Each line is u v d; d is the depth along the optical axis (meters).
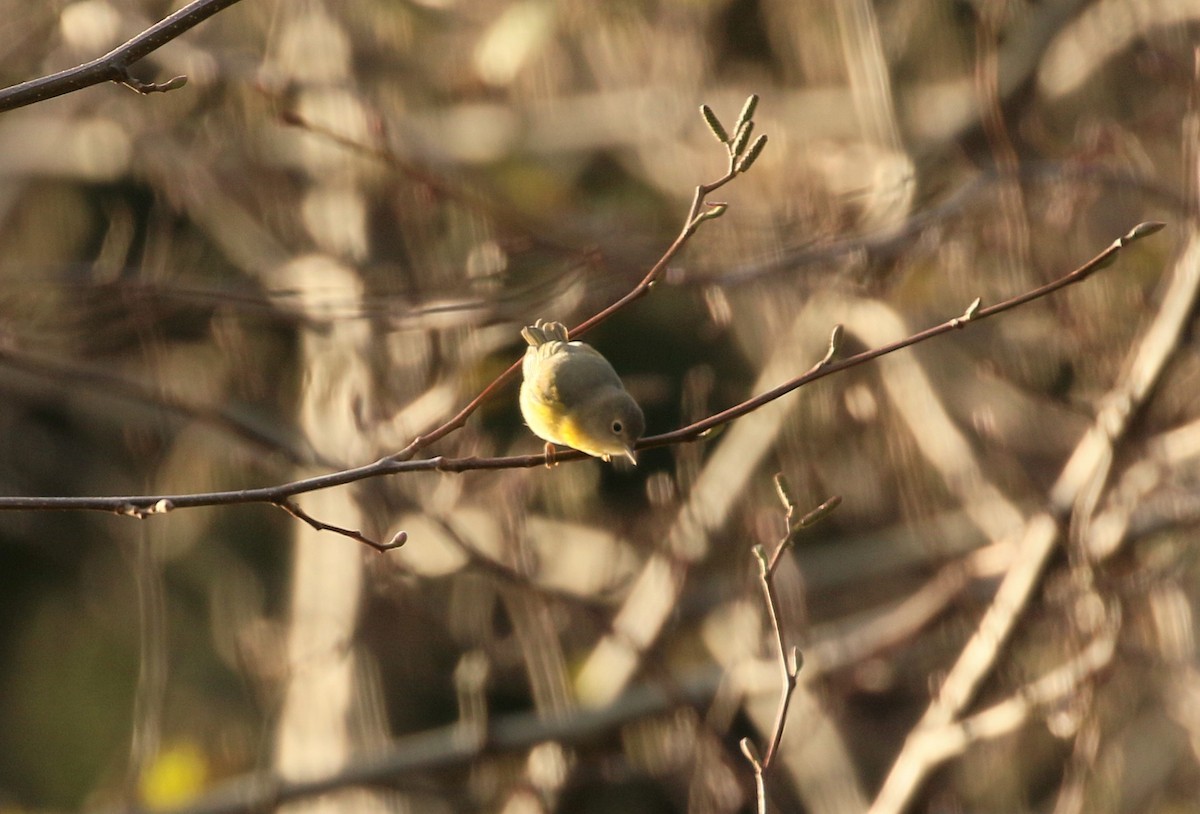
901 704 15.14
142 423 17.92
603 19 16.27
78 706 23.27
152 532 12.29
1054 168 11.29
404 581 12.26
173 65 12.66
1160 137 13.30
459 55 15.66
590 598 13.07
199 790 13.53
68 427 22.05
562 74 17.64
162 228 12.96
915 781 10.63
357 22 14.48
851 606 18.08
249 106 13.00
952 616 12.60
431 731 18.36
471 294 9.60
